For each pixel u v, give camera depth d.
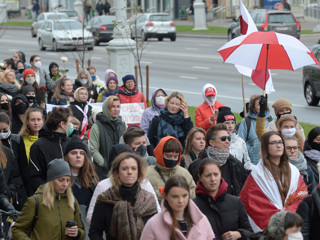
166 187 9.97
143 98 22.19
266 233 9.95
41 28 68.25
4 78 24.41
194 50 65.19
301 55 16.89
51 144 14.18
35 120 15.55
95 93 26.30
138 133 13.70
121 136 15.15
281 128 15.34
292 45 16.55
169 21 75.69
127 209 10.77
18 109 18.38
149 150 15.50
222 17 107.75
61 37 64.12
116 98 16.28
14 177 14.28
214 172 11.27
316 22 92.06
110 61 33.47
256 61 16.92
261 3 99.19
